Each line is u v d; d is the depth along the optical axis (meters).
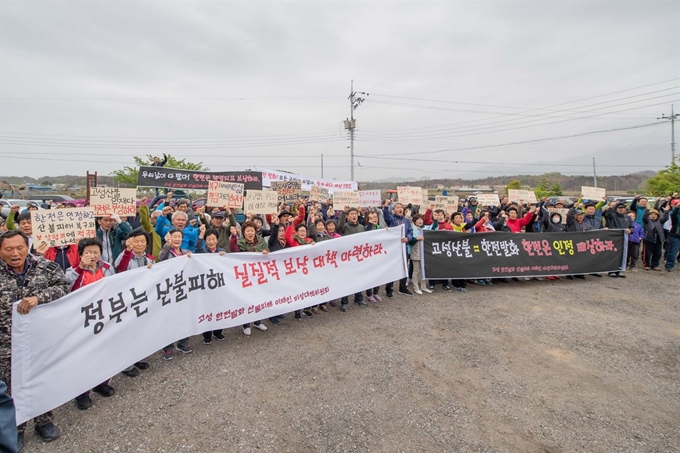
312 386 3.58
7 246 2.72
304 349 4.39
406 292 6.73
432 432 2.92
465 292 6.82
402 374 3.80
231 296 4.53
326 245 5.49
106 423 3.03
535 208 8.64
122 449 2.72
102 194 5.18
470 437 2.86
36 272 2.93
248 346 4.50
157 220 6.57
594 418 3.10
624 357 4.21
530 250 7.33
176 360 4.13
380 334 4.84
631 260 8.98
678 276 8.18
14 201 14.34
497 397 3.41
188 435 2.87
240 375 3.79
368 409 3.21
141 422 3.04
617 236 7.91
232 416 3.11
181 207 7.38
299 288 5.15
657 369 3.95
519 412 3.18
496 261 7.09
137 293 3.67
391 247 6.29
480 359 4.14
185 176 11.08
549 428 2.97
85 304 3.20
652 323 5.24
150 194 18.08
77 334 3.12
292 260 5.14
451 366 3.98
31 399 2.80
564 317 5.46
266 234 7.39
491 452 2.69
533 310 5.78
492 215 10.48
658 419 3.10
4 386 2.07
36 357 2.84
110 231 5.37
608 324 5.19
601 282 7.55
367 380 3.69
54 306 2.96
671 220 8.78
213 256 4.46
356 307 5.97
